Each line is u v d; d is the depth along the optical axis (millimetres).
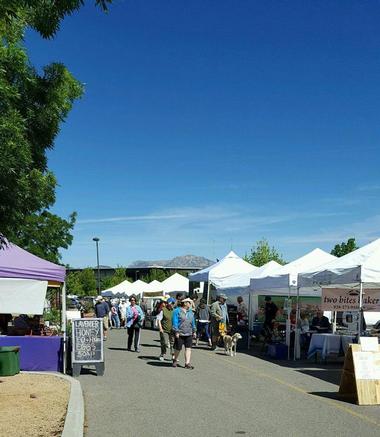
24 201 8188
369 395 9430
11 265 12719
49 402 8875
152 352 18312
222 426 7656
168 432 7277
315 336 16469
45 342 12945
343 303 16141
